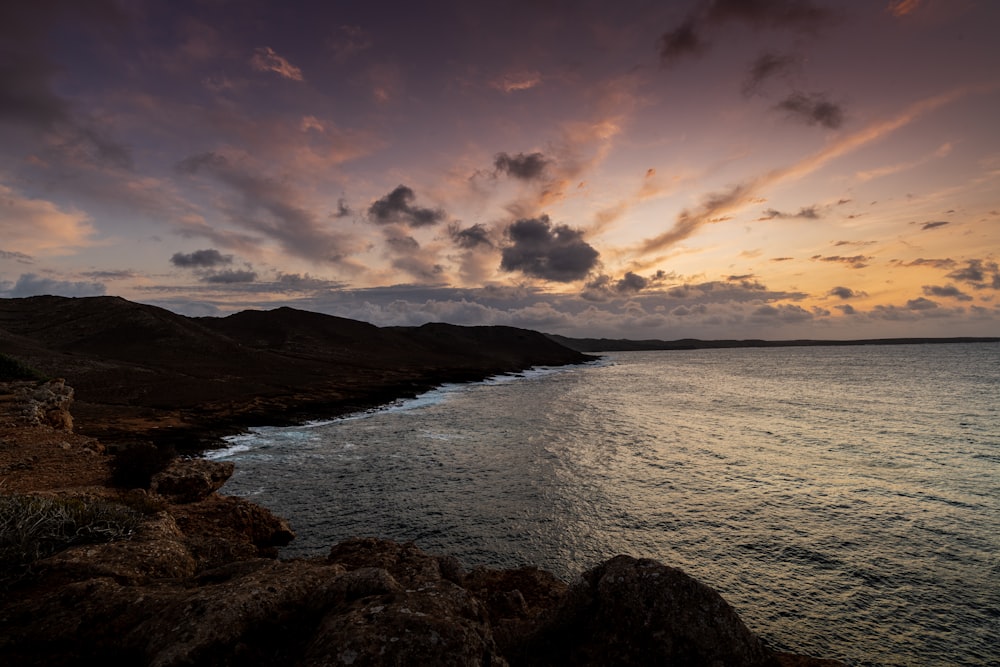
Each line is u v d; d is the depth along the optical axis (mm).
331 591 5094
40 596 6199
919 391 78750
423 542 22250
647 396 80125
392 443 43344
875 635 15375
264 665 4328
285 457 37812
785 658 8125
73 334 97500
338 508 26547
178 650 4176
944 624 15852
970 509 25312
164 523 10102
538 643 6047
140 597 5469
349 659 3781
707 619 5410
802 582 18469
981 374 110250
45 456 18953
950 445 39375
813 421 52375
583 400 75625
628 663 5383
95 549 7938
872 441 41656
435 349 192875
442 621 4262
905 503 26391
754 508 26047
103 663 4465
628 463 35812
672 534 22875
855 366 154125
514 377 133750
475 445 42531
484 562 20328
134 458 18984
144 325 105000
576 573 19422
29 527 7766
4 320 106312
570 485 30547
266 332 155875
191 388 63594
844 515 24875
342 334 169125
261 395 65250
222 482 21000
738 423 52062
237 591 5023
